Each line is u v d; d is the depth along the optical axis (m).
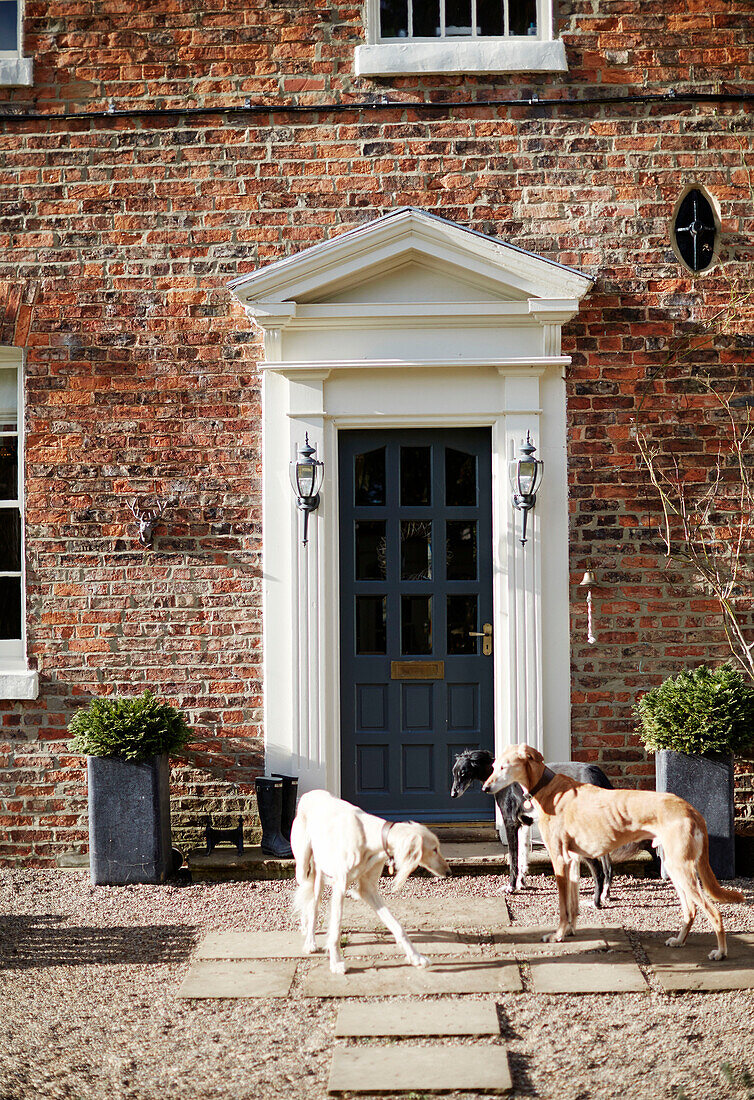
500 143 6.91
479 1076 3.97
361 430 7.04
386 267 6.82
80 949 5.40
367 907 5.90
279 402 6.87
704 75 6.92
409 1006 4.60
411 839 4.75
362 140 6.93
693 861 5.01
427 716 7.08
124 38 6.98
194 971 5.05
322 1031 4.43
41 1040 4.42
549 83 6.92
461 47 6.88
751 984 4.70
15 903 6.14
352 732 7.05
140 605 6.94
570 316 6.74
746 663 6.87
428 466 7.08
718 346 6.91
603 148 6.91
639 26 6.92
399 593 7.07
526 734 6.78
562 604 6.83
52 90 6.98
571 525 6.87
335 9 6.95
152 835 6.43
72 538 6.95
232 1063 4.19
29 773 6.94
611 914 5.72
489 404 6.88
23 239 6.98
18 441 7.20
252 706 6.91
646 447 6.87
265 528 6.86
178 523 6.93
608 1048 4.21
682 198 6.93
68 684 6.94
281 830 6.65
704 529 6.87
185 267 6.96
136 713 6.43
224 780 6.89
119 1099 3.93
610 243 6.90
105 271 6.96
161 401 6.94
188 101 6.95
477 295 6.86
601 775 6.07
